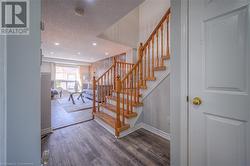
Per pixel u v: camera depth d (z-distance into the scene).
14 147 0.45
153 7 3.85
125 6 1.83
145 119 2.57
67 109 4.14
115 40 3.71
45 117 2.32
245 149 0.78
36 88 0.52
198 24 0.98
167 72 2.13
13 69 0.44
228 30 0.83
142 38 4.23
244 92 0.78
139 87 2.62
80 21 2.30
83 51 5.12
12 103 0.44
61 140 2.07
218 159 0.90
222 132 0.87
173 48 1.16
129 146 1.89
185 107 1.07
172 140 1.18
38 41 0.53
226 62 0.85
